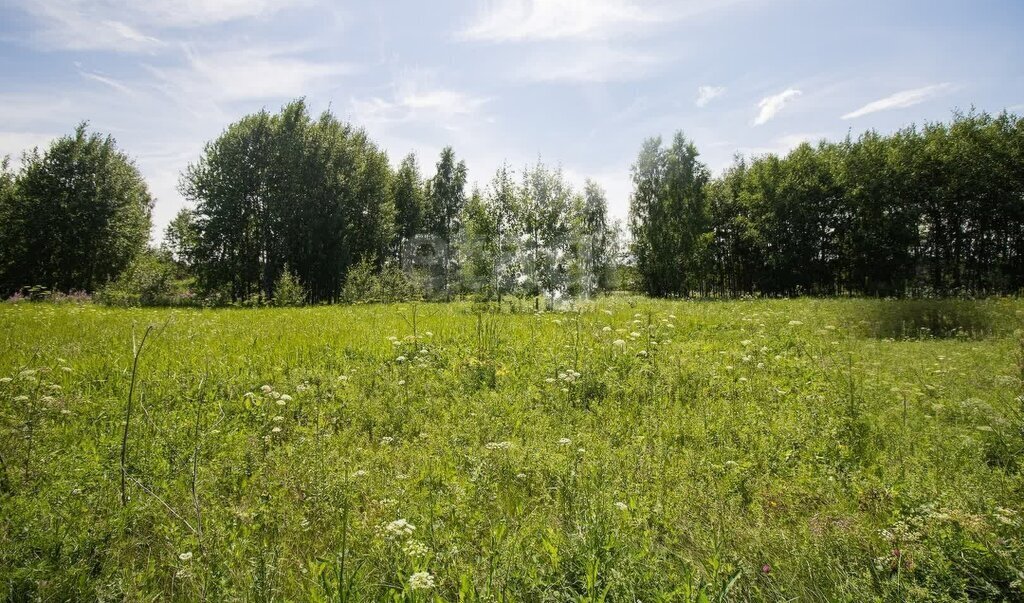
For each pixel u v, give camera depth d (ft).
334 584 8.52
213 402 19.66
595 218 170.81
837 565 9.41
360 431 17.94
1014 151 116.88
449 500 12.09
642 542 9.77
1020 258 123.85
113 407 18.21
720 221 172.76
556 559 8.98
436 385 22.50
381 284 100.27
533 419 18.93
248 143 122.01
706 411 19.52
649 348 29.17
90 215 123.65
